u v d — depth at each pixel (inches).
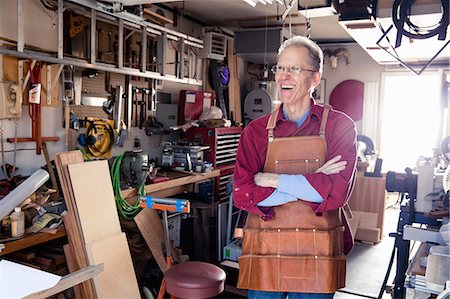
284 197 62.2
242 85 259.4
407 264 114.0
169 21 177.0
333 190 60.1
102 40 149.9
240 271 66.8
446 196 110.1
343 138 63.4
